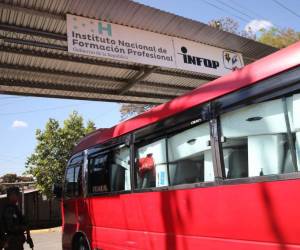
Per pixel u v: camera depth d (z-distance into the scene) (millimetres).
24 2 7945
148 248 6074
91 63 10406
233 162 4680
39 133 32031
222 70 11359
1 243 7285
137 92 13070
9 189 7547
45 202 35656
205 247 4934
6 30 8484
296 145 3994
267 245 4094
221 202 4742
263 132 4359
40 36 8906
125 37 9477
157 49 9992
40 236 23281
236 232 4492
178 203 5477
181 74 12016
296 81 4020
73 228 8930
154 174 6129
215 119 5000
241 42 11422
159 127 6113
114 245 7094
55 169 31359
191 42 10797
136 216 6453
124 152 7074
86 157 8609
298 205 3816
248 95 4562
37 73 10570
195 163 5312
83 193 8531
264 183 4199
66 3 8258
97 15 8938
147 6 8930
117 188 7176
